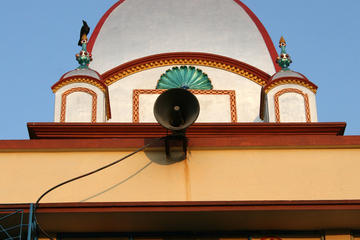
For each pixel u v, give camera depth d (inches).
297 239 509.0
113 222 495.2
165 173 527.5
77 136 653.3
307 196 522.6
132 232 506.3
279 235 509.0
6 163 529.3
